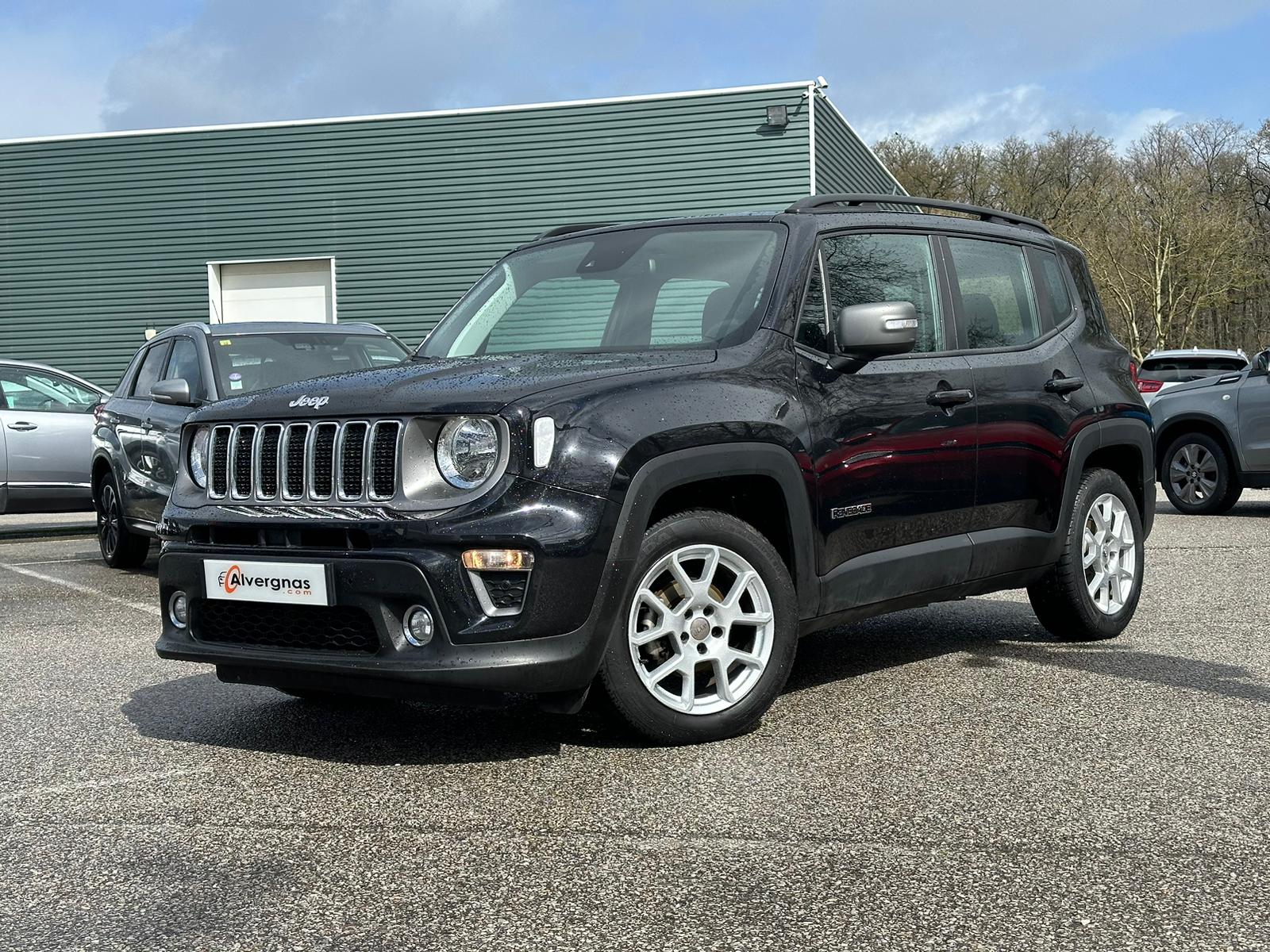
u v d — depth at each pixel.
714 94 22.20
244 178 24.22
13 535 13.11
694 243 4.72
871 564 4.41
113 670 5.46
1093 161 50.75
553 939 2.55
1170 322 44.59
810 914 2.66
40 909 2.78
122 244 24.69
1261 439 11.57
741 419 3.96
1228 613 6.29
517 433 3.58
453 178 23.52
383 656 3.63
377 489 3.71
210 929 2.65
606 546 3.63
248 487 4.01
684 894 2.78
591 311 4.69
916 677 4.93
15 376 11.48
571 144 22.95
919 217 5.08
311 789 3.63
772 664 4.07
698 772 3.70
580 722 4.30
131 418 8.91
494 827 3.25
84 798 3.59
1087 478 5.51
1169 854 3.00
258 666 3.89
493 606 3.56
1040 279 5.54
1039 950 2.47
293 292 24.33
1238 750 3.86
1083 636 5.57
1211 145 48.94
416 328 23.83
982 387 4.89
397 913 2.71
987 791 3.49
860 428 4.36
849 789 3.52
